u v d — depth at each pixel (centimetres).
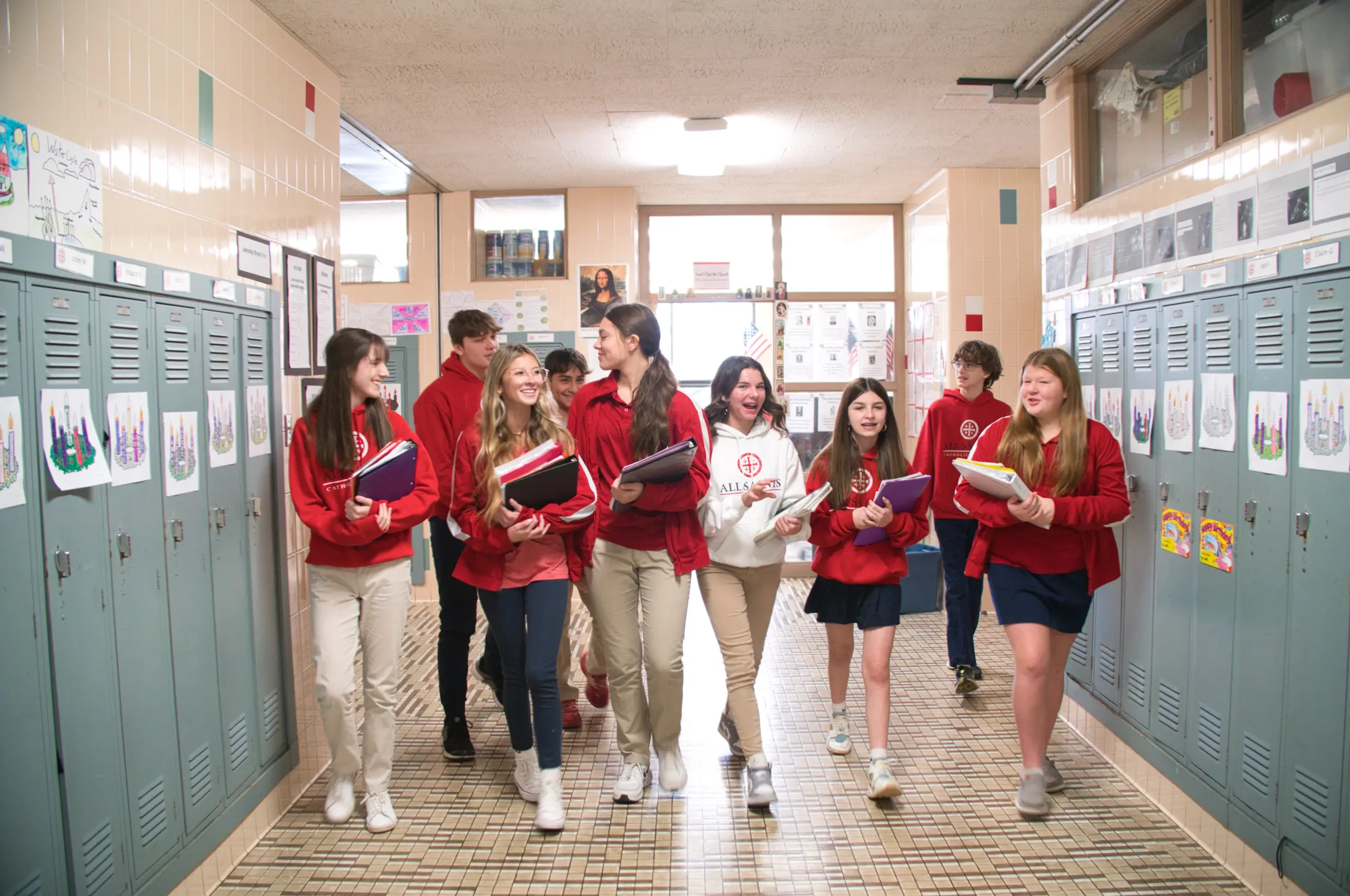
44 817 170
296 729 284
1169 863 235
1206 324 244
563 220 578
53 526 174
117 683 193
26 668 166
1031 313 530
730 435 279
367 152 480
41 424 171
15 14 175
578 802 272
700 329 631
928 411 373
